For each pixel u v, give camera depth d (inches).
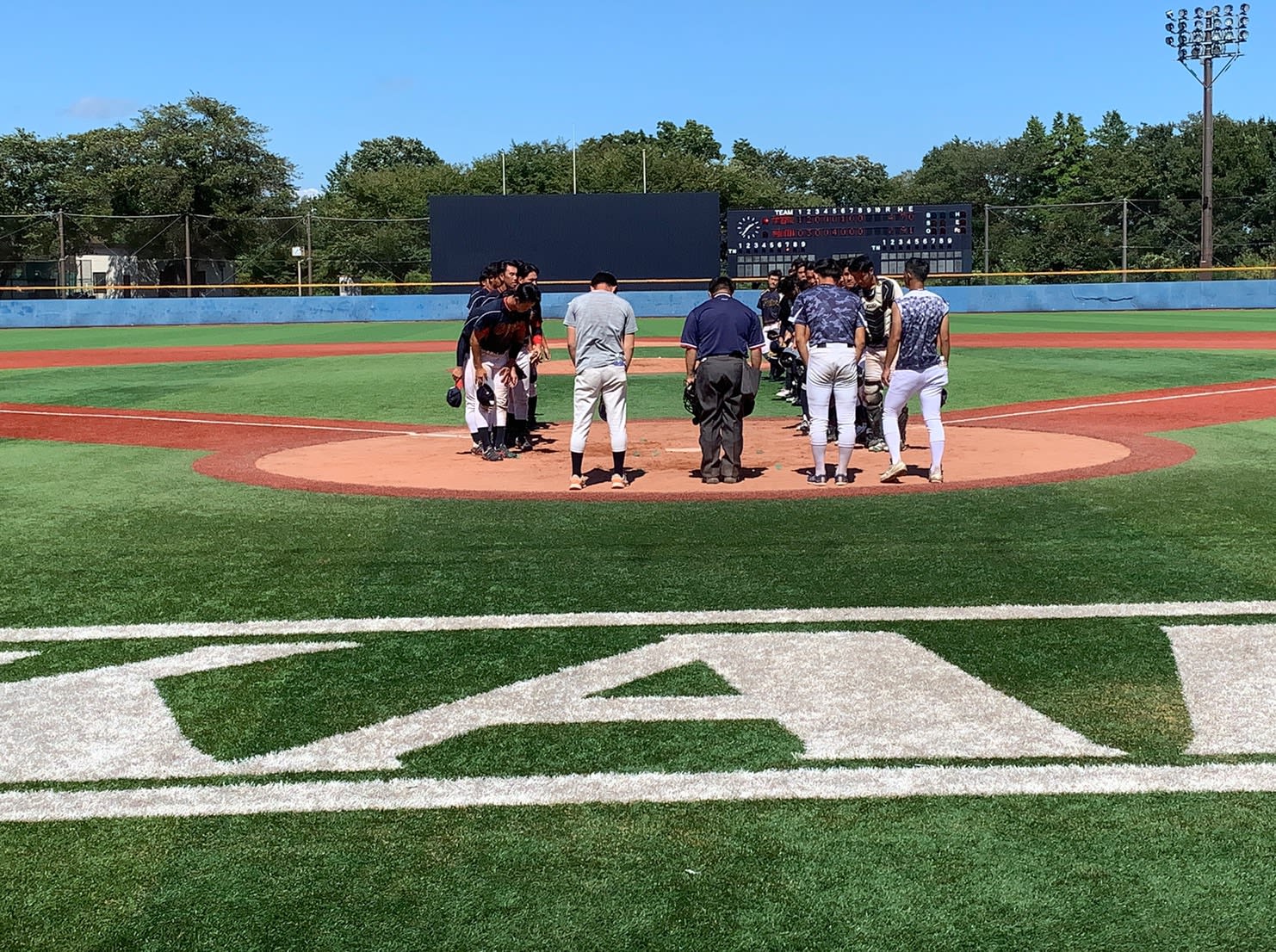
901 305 354.3
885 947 116.5
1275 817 141.9
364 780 156.6
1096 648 203.5
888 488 358.6
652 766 159.2
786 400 621.6
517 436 452.8
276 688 191.2
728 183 3073.3
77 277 2470.5
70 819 146.0
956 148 3909.9
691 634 215.5
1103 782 151.7
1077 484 360.2
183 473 407.2
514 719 176.7
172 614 233.3
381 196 3051.2
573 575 257.6
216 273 2861.7
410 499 351.3
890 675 192.2
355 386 737.0
